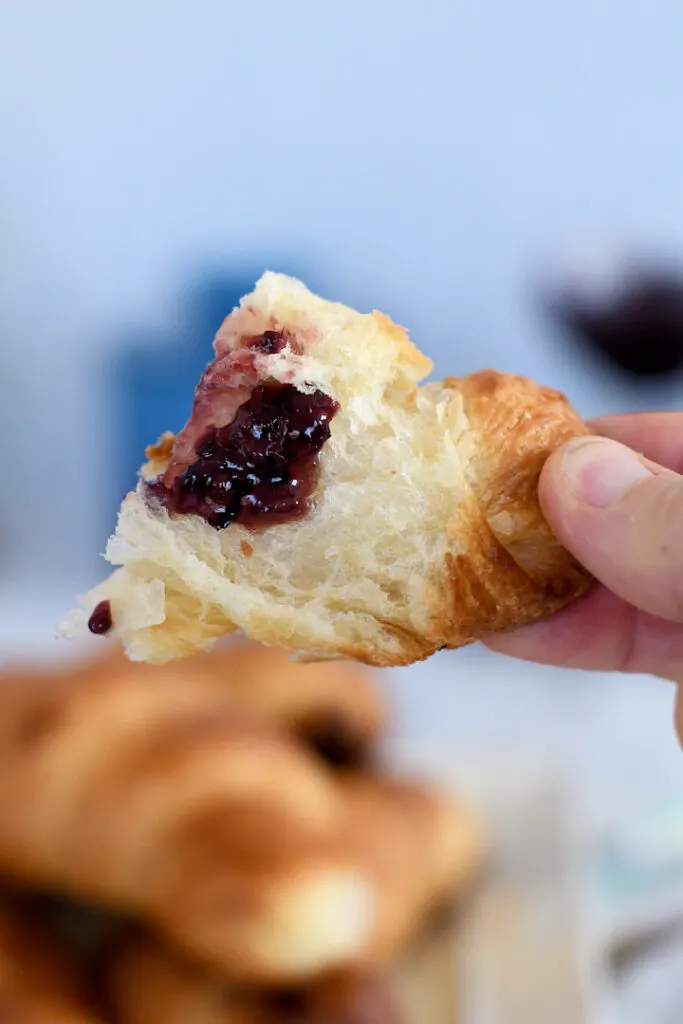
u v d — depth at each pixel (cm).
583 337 60
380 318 25
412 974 34
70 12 72
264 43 74
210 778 34
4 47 72
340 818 34
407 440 25
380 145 77
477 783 39
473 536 25
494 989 33
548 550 26
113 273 78
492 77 75
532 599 25
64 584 70
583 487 24
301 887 31
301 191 78
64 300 78
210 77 75
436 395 26
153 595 24
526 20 73
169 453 25
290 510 24
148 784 34
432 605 24
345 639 24
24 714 37
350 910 31
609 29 73
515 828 37
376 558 25
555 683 51
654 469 25
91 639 42
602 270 61
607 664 32
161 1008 33
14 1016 30
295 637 24
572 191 77
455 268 79
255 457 24
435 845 35
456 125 76
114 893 34
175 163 77
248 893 31
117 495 73
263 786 34
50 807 34
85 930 35
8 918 34
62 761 35
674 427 30
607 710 48
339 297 78
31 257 77
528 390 26
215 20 73
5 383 79
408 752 42
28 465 79
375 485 25
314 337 25
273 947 31
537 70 75
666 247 76
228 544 24
